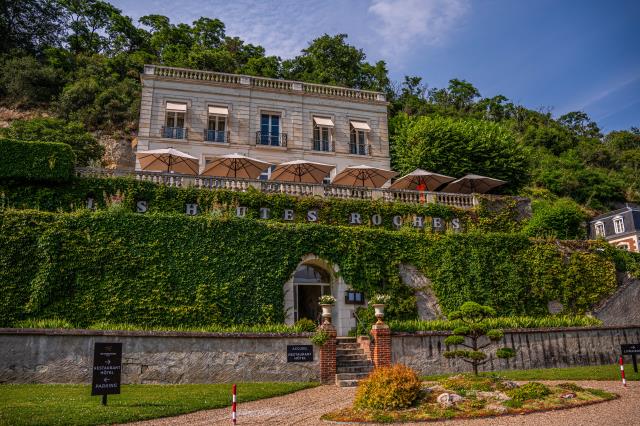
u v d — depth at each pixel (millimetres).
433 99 73812
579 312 24625
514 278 24078
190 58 51688
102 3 60625
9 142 20578
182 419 10969
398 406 11617
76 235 18672
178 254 19766
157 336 15953
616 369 18828
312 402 13344
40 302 17453
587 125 90812
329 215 24188
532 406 11562
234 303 19828
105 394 11664
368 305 21812
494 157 35000
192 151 30953
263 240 21031
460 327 15195
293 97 33938
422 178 29859
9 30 52094
